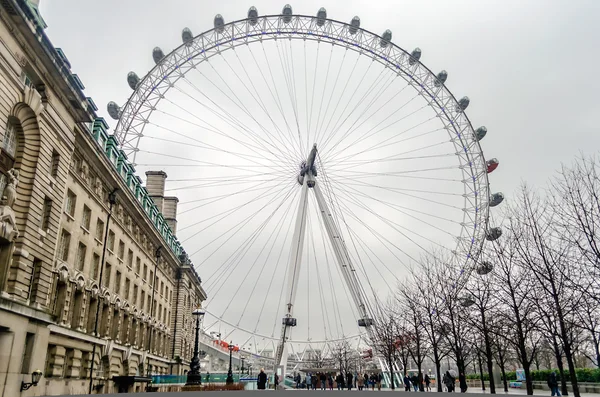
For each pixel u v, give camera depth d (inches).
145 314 2269.9
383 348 2920.8
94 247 1609.3
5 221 1083.3
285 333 2967.5
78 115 1400.1
